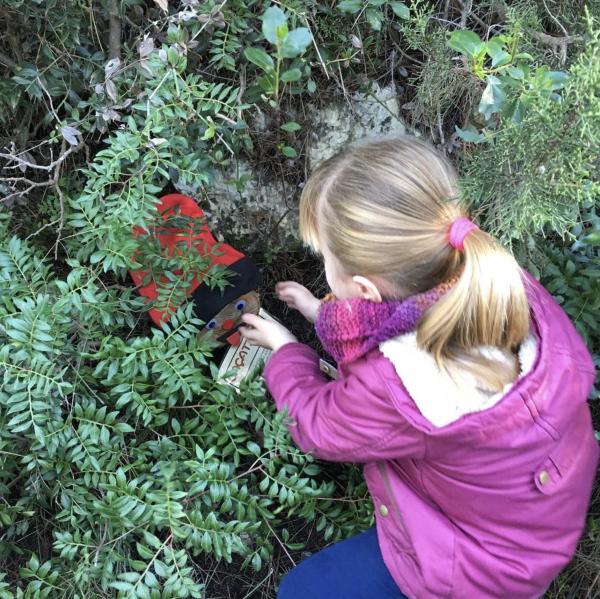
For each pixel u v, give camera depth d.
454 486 1.28
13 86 1.54
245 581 1.77
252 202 1.93
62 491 1.41
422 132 1.89
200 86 1.42
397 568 1.41
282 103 1.81
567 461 1.28
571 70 1.03
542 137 1.05
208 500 1.43
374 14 1.58
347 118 1.88
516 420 1.18
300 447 1.45
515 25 1.21
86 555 1.33
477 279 1.12
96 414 1.40
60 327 1.38
